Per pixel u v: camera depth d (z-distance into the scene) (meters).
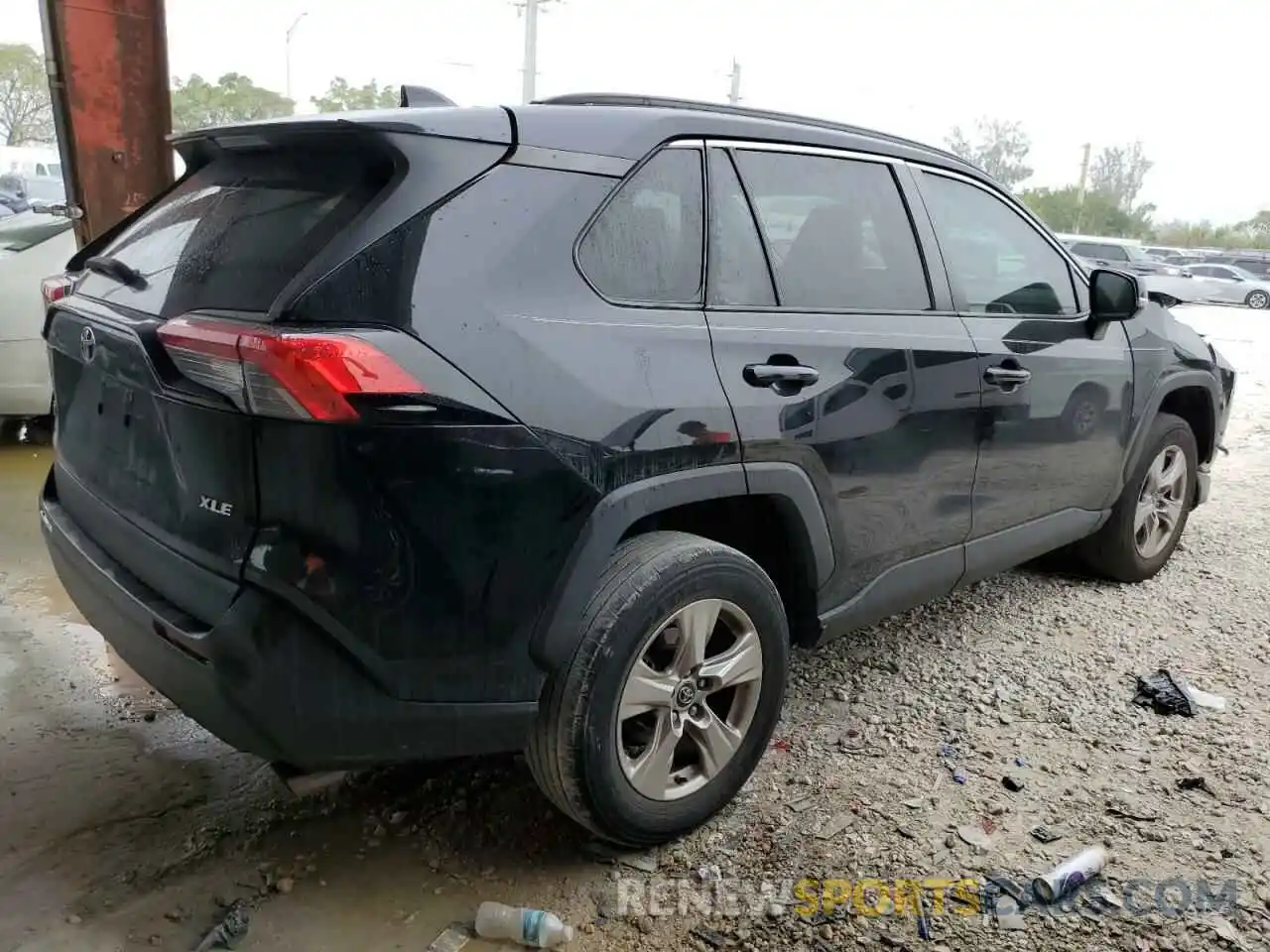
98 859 2.61
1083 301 4.02
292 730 2.13
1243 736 3.29
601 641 2.36
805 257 2.90
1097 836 2.75
